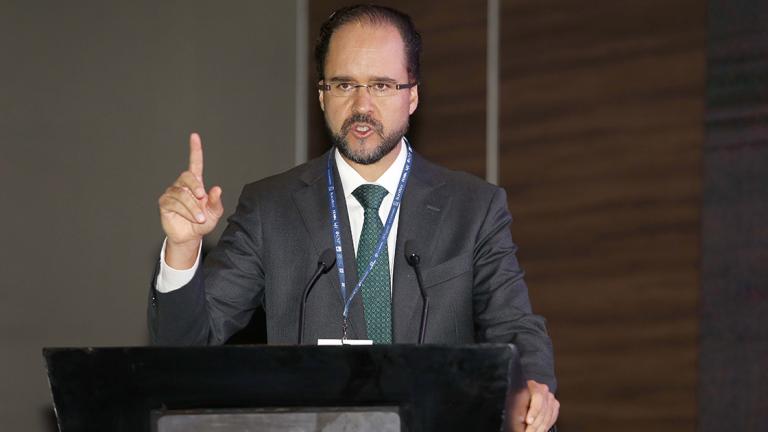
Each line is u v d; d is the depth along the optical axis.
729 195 9.77
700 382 9.95
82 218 12.02
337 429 4.10
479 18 11.57
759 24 9.62
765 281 9.56
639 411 10.39
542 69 11.09
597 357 10.66
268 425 4.11
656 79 10.35
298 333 5.51
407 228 5.80
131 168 12.16
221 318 5.66
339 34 5.70
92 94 12.05
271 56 12.79
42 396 11.80
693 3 10.14
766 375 9.55
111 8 12.16
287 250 5.80
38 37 11.82
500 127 11.38
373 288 5.70
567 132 10.91
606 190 10.63
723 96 9.82
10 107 11.69
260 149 12.70
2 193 11.66
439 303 5.65
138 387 4.15
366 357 4.06
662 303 10.27
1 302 11.67
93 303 12.04
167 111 12.30
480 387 4.04
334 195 5.91
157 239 12.09
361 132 5.65
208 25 12.53
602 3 10.72
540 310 11.02
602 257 10.64
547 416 4.73
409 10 12.09
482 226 5.84
